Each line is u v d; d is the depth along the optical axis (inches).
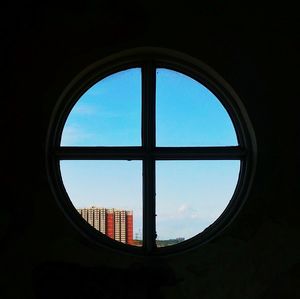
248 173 112.7
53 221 106.0
